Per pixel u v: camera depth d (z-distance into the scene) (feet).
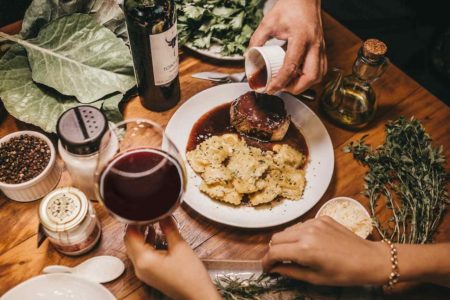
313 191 4.32
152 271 3.30
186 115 4.67
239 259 4.00
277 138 4.70
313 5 4.62
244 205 4.26
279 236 3.57
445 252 3.75
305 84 4.31
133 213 3.21
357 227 4.04
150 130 3.78
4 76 4.39
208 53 4.95
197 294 3.30
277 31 4.58
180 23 4.99
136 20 3.76
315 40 4.46
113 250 3.94
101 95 4.44
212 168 4.30
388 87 5.05
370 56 4.10
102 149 3.42
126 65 4.60
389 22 9.23
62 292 3.51
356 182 4.45
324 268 3.43
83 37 4.60
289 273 3.61
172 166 3.38
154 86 4.38
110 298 3.50
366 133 4.75
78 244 3.70
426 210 4.12
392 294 3.89
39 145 4.03
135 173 3.30
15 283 3.73
